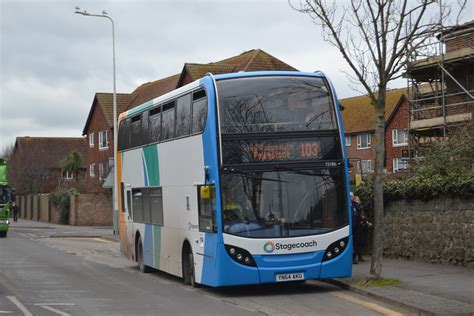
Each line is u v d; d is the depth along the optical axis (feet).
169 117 55.72
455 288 44.73
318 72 48.32
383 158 48.03
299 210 45.44
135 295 48.01
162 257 57.88
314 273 45.14
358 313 38.47
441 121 99.81
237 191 44.96
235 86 46.44
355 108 236.63
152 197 60.54
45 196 210.59
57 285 54.80
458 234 55.52
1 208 132.16
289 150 46.01
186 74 153.28
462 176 55.57
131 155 67.87
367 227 62.59
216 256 44.75
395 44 46.88
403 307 39.55
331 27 47.93
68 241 119.14
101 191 185.57
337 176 46.52
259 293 47.83
